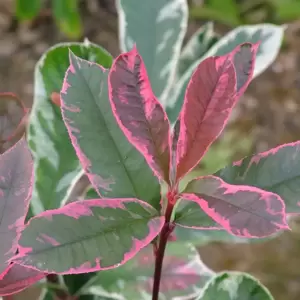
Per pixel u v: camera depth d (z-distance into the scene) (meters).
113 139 0.35
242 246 1.31
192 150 0.31
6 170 0.32
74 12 1.39
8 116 1.38
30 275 0.32
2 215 0.32
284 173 0.34
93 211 0.31
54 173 0.42
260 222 0.29
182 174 0.31
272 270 1.28
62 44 0.42
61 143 0.42
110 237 0.30
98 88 0.35
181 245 0.46
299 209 0.33
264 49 0.44
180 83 0.46
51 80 0.42
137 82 0.31
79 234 0.30
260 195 0.29
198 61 0.46
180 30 0.45
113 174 0.34
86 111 0.34
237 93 0.34
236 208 0.30
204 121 0.30
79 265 0.29
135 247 0.30
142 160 0.35
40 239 0.29
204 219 0.33
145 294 0.43
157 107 0.31
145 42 0.45
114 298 0.45
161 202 0.34
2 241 0.32
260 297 0.38
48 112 0.42
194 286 0.45
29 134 0.42
